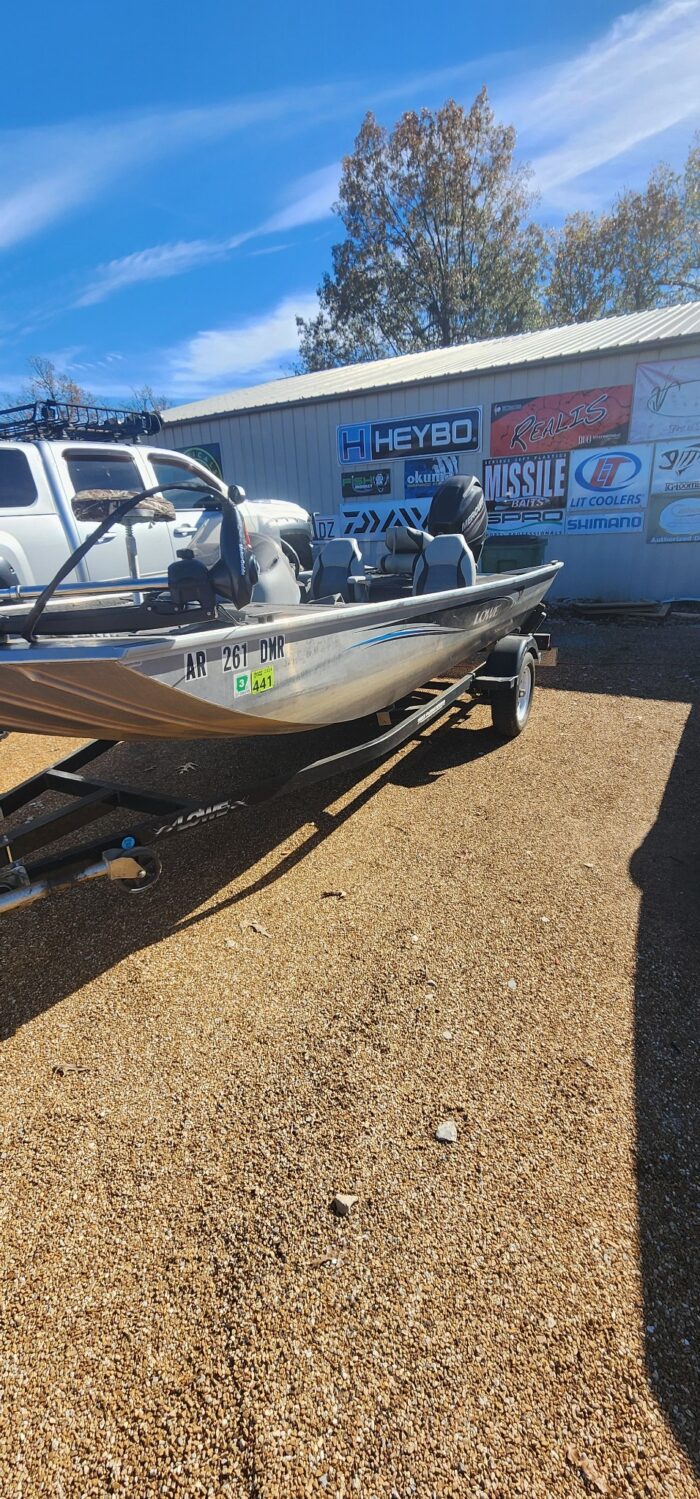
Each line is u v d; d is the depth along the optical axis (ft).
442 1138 6.05
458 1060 6.88
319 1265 5.09
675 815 11.87
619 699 18.79
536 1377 4.40
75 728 7.57
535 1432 4.13
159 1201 5.59
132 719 7.31
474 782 13.57
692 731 16.01
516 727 15.57
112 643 6.55
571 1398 4.29
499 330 99.66
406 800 12.84
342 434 37.22
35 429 21.15
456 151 86.69
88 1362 4.56
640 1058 6.84
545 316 104.22
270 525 26.45
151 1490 3.94
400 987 7.91
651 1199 5.50
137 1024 7.49
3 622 7.84
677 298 98.58
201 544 13.56
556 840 11.15
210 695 7.20
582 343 33.40
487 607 13.84
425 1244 5.21
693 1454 4.03
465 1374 4.42
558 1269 5.02
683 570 31.24
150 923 9.34
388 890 9.87
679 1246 5.16
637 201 90.79
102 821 12.44
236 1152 5.99
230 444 40.96
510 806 12.44
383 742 10.95
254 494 41.11
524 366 31.30
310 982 8.04
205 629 7.92
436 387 33.99
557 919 9.05
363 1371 4.45
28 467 17.76
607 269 96.63
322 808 12.60
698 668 21.52
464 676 14.53
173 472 21.97
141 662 6.29
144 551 20.27
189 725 7.76
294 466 39.29
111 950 8.79
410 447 35.63
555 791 13.03
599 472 31.63
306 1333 4.67
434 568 13.93
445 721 17.29
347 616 9.07
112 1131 6.23
